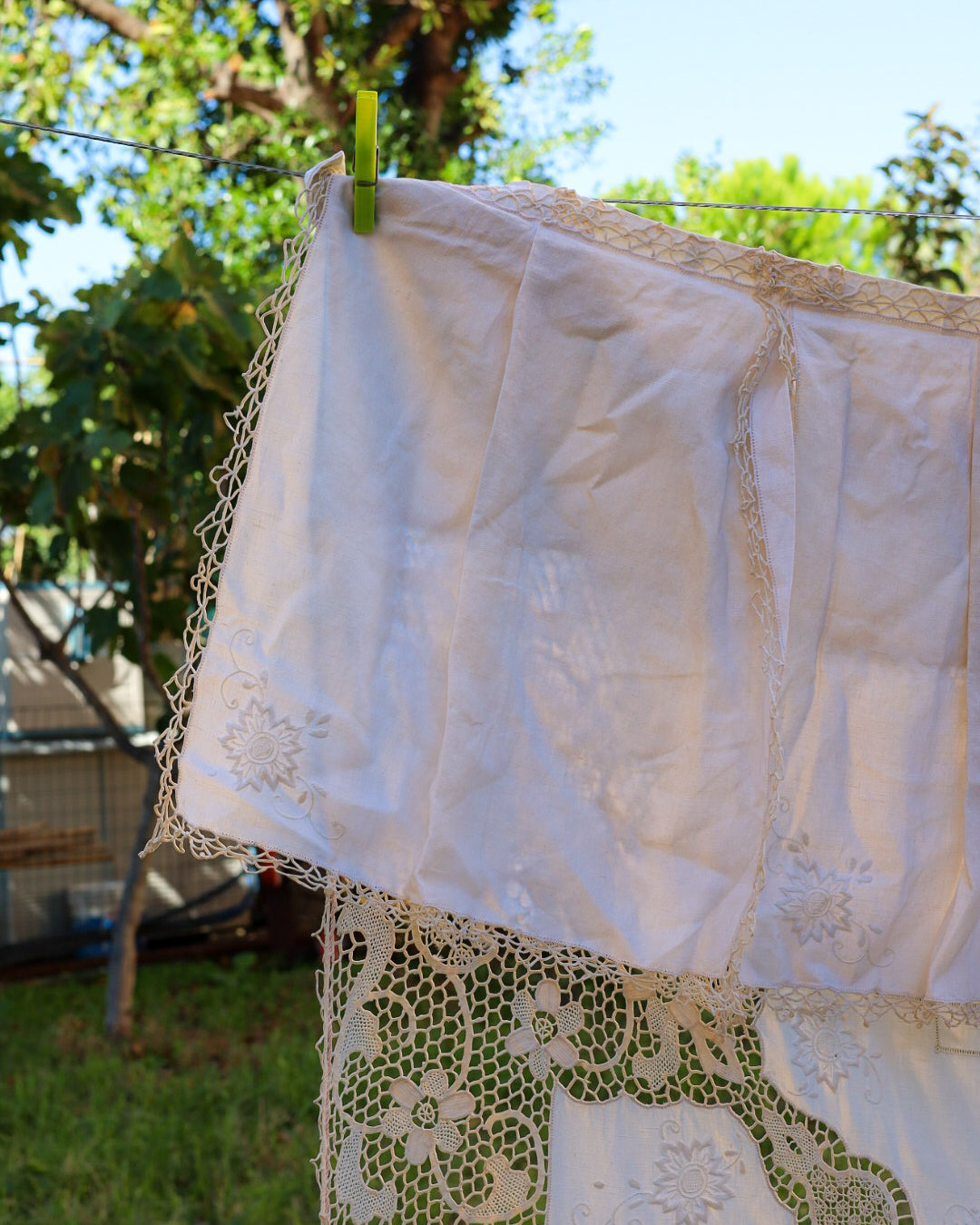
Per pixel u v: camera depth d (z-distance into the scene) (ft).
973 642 5.60
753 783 5.19
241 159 28.60
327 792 4.74
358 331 4.97
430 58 29.78
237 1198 10.93
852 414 5.58
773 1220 5.20
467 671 4.94
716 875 5.16
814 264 5.42
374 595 4.94
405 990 4.87
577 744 5.10
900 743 5.53
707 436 5.19
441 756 4.88
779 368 5.36
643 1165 5.11
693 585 5.19
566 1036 5.03
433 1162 4.84
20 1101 13.42
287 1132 12.72
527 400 5.06
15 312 13.67
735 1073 5.25
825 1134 5.36
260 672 4.72
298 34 27.20
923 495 5.64
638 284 5.17
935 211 17.52
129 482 14.26
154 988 19.49
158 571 16.16
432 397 5.07
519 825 4.99
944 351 5.70
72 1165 11.51
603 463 5.14
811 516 5.45
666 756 5.18
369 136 4.84
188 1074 14.69
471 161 31.50
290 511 4.82
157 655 15.99
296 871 4.65
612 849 5.12
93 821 24.61
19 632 24.48
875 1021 5.46
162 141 28.22
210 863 24.80
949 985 5.41
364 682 4.87
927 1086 5.57
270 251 26.61
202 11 28.91
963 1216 5.44
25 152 13.84
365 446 4.96
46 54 28.53
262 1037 16.52
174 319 13.55
